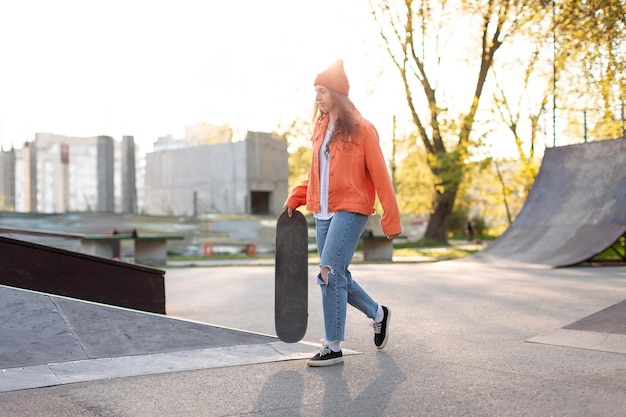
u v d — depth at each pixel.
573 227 12.66
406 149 30.67
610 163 13.05
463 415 2.59
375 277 9.96
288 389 3.01
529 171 24.92
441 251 22.42
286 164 31.95
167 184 33.56
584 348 3.92
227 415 2.61
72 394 2.87
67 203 41.38
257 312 6.16
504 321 5.24
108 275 5.41
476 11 22.67
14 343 3.36
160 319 3.95
